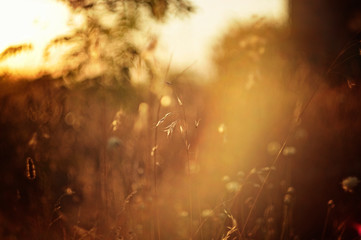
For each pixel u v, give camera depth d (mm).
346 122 3049
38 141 2533
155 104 2832
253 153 3193
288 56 3832
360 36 3326
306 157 3076
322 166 3002
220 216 2215
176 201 2930
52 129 2635
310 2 3914
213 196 2816
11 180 2449
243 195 2570
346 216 2602
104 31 2408
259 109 3424
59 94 2500
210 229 2406
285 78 3537
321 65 3506
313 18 3916
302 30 3932
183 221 2664
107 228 2311
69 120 2793
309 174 2965
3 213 2383
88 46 2398
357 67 3133
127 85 2471
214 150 3279
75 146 2850
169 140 3160
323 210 2723
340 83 3090
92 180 2828
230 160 3145
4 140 2469
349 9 3646
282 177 2924
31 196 2412
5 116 2479
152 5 2406
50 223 2193
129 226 2326
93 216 2568
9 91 2451
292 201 2492
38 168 2463
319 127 3139
